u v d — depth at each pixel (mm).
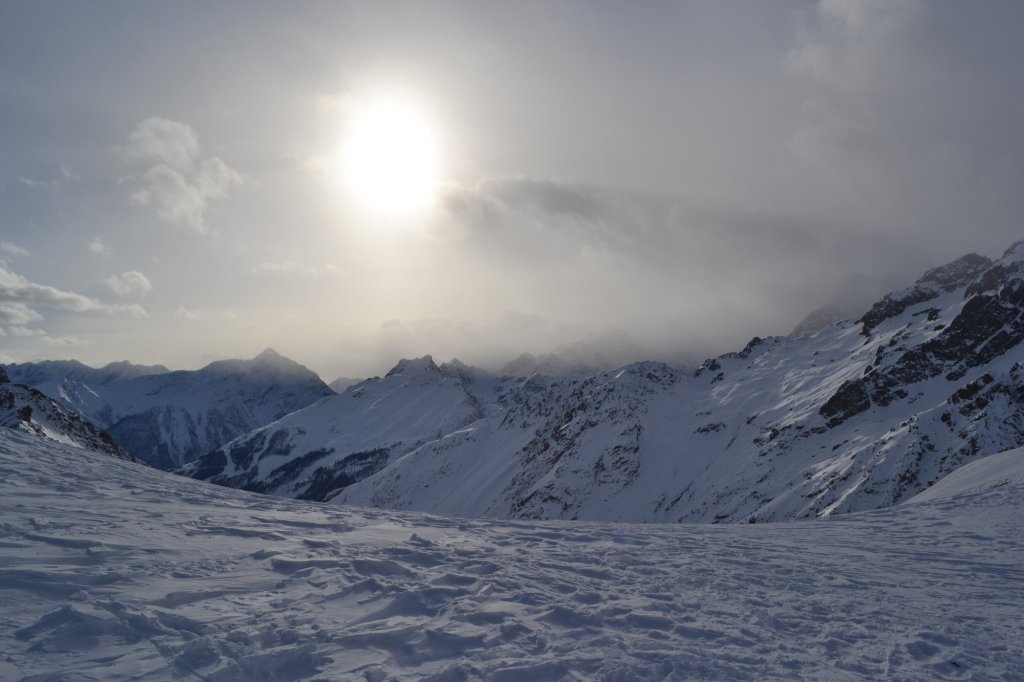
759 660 8555
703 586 12875
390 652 7887
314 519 17609
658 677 7645
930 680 8211
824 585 13633
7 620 7543
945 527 24469
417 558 13125
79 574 9406
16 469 19750
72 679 6266
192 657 7188
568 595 11281
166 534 12898
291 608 9211
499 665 7574
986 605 12391
